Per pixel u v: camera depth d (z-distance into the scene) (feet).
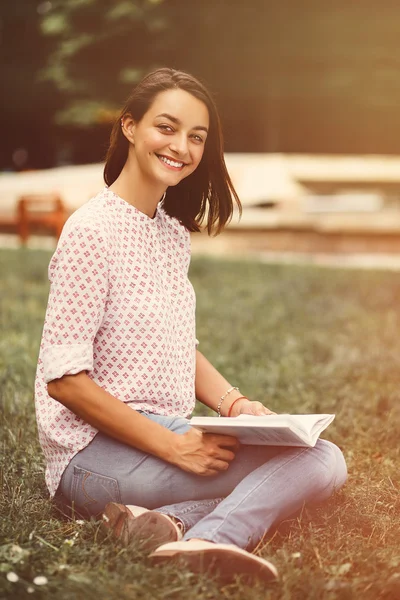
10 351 26.73
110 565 11.80
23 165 101.30
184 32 82.12
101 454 12.69
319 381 24.67
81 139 97.04
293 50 81.41
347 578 11.98
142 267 12.84
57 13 83.76
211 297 41.45
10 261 52.49
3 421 19.06
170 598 10.98
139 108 12.92
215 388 14.48
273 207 66.03
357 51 80.79
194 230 14.12
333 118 88.94
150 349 12.76
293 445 12.36
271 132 88.74
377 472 16.53
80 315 12.16
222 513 11.95
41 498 14.43
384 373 26.08
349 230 65.51
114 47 83.87
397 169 64.90
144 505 12.67
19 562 11.73
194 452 12.37
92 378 12.79
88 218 12.47
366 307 40.50
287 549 12.57
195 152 13.07
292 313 37.50
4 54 89.56
